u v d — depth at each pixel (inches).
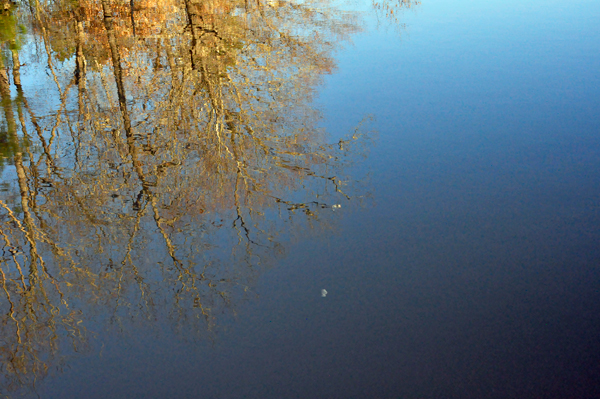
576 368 224.7
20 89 530.3
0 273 310.2
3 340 261.1
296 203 349.7
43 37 649.6
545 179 351.3
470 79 501.4
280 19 691.4
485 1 770.2
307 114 448.8
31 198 374.9
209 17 678.5
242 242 317.4
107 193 379.6
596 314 250.1
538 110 436.8
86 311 279.1
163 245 326.0
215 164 401.7
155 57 601.0
